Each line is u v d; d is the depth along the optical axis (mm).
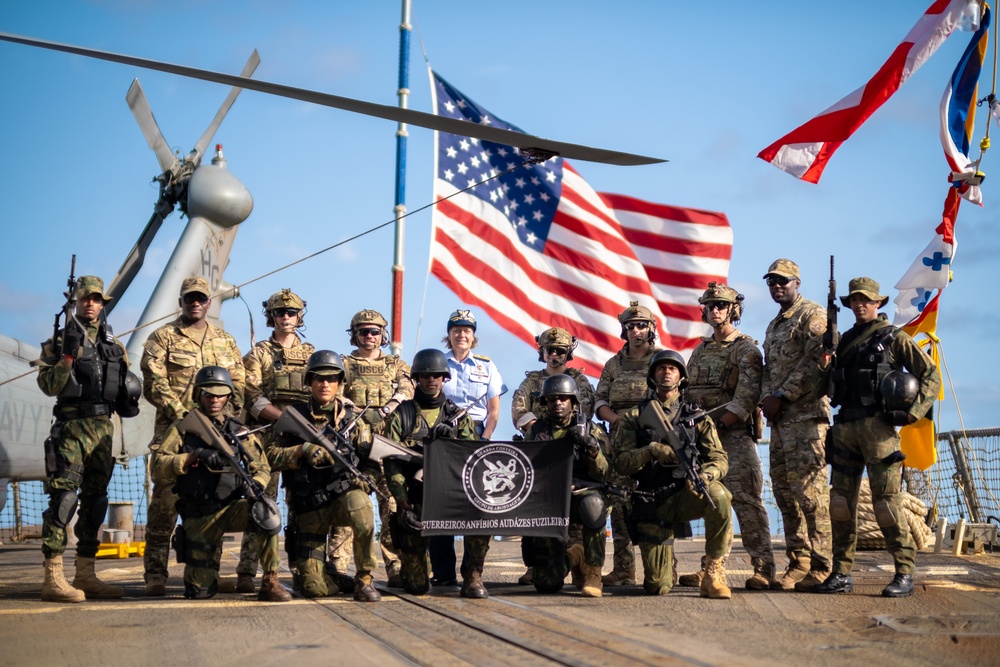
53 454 8703
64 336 8742
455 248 15422
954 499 14445
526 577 9758
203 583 8680
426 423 9156
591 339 15977
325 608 7984
